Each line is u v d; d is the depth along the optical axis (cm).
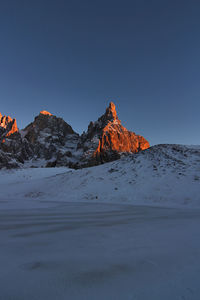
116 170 2556
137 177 2123
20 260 211
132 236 335
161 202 1374
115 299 122
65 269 182
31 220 566
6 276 164
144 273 170
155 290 136
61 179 2848
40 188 2606
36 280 156
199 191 1463
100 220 560
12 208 976
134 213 765
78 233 369
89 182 2284
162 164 2372
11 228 432
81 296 128
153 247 262
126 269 181
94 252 240
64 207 1041
